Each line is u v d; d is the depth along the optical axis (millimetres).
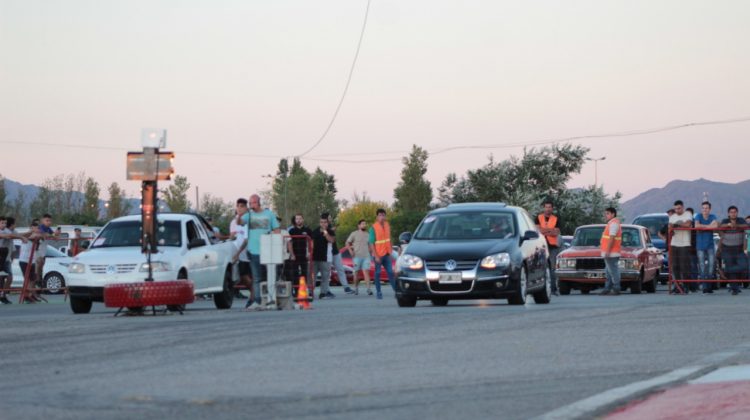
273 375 14734
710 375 14211
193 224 36156
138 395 12875
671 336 19922
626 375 14422
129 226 35312
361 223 51250
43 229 46750
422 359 16516
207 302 43500
